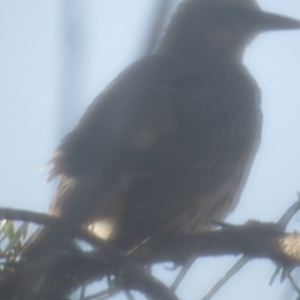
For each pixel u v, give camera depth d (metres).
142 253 9.82
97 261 8.41
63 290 8.23
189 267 8.21
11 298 7.87
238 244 9.21
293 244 8.73
